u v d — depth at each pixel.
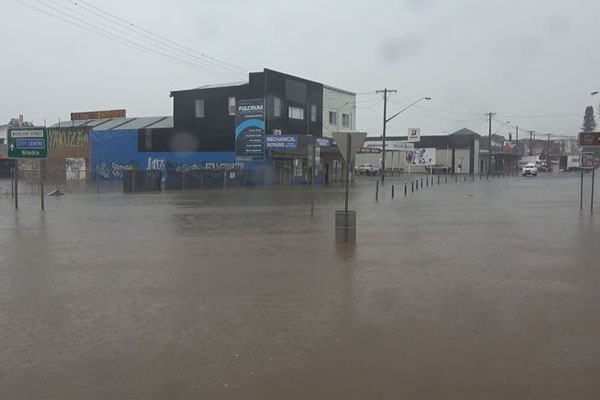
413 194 35.28
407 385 4.93
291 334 6.41
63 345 6.01
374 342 6.11
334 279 9.43
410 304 7.75
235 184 45.41
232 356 5.67
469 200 29.77
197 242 13.79
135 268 10.42
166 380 5.04
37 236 14.97
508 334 6.39
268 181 45.91
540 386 4.90
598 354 5.72
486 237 14.80
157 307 7.60
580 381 5.02
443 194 35.50
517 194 35.75
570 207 25.12
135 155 53.19
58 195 33.53
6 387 4.88
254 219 19.38
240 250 12.53
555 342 6.11
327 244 13.45
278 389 4.84
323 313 7.29
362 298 8.09
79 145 56.41
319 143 48.28
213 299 8.05
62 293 8.41
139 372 5.23
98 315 7.20
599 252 12.30
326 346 5.98
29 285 8.97
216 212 22.19
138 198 31.06
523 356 5.66
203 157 49.19
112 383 4.97
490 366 5.38
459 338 6.25
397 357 5.63
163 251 12.40
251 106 45.62
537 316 7.14
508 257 11.63
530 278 9.52
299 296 8.23
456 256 11.76
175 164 50.69
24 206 25.38
